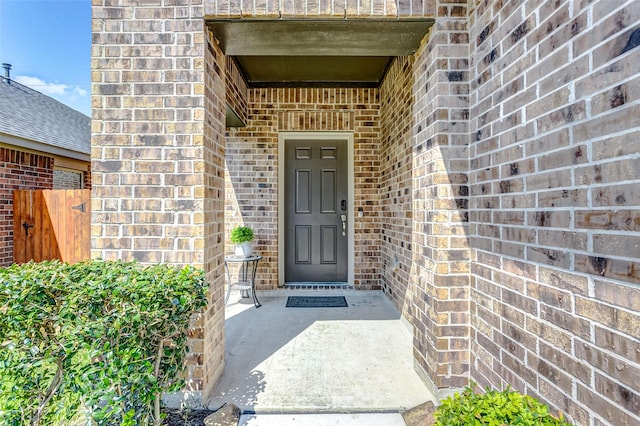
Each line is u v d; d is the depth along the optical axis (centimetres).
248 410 199
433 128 214
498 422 107
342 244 466
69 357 143
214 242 229
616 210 107
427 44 224
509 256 165
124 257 208
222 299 246
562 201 130
